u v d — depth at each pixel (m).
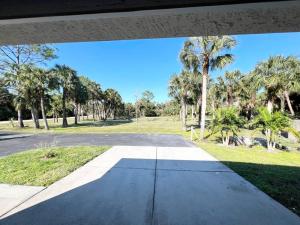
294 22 2.02
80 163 6.83
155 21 2.00
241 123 12.27
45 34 2.32
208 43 14.11
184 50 14.87
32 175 5.54
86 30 2.21
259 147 11.64
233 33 2.32
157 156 8.09
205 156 8.13
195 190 4.56
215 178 5.40
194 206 3.79
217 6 1.60
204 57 14.51
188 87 23.94
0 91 27.81
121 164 6.80
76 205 3.79
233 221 3.28
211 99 39.25
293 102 32.56
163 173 5.82
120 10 1.64
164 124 35.34
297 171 6.22
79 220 3.27
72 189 4.57
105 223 3.19
